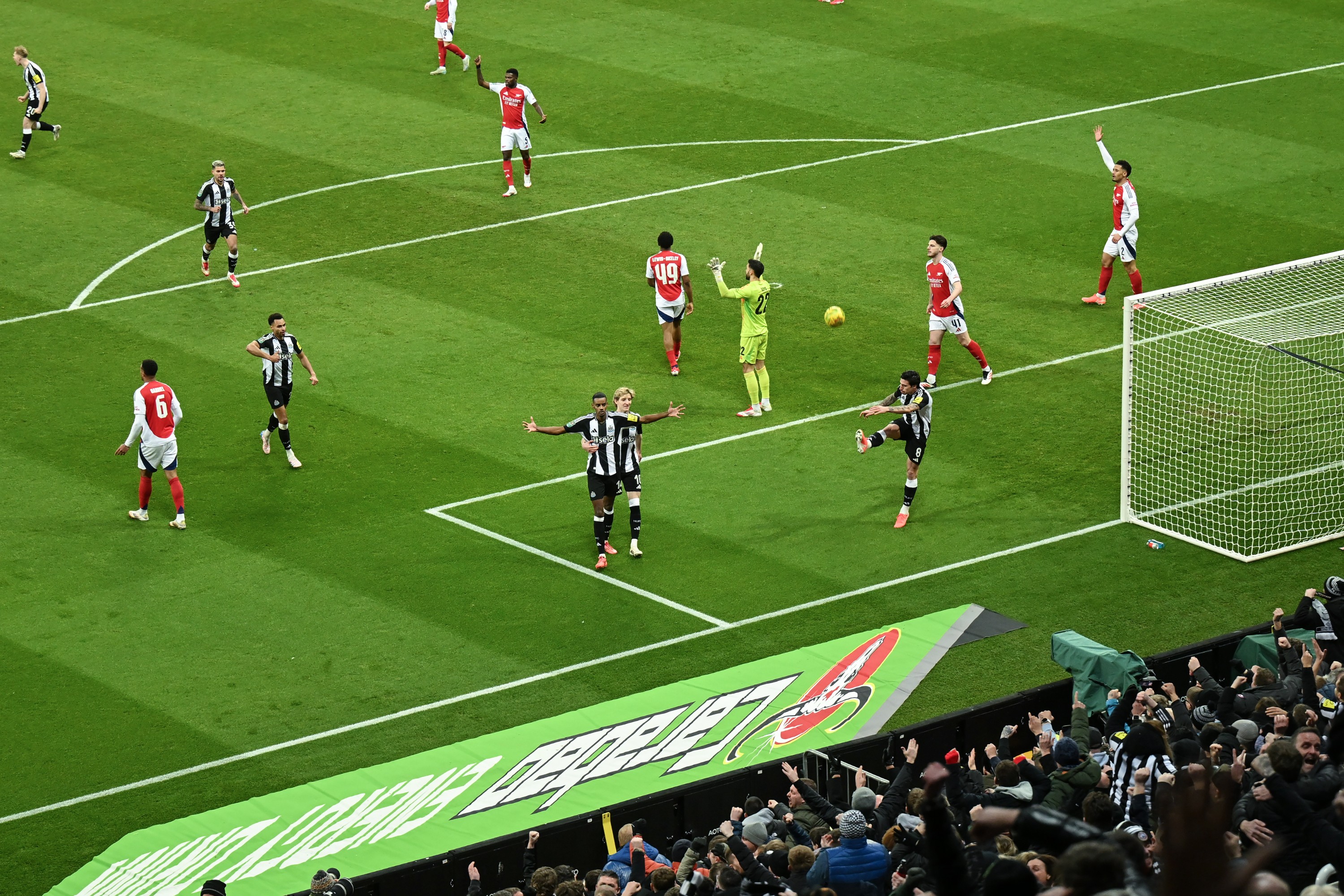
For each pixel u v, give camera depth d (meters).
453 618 24.73
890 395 31.52
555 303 35.53
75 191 41.34
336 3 55.78
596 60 50.56
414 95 47.91
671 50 51.41
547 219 39.81
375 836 19.70
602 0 56.22
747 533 27.03
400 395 31.58
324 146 44.28
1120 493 27.78
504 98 40.09
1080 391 31.58
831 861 14.53
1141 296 27.50
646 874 16.48
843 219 39.66
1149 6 55.19
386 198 41.03
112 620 24.64
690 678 23.16
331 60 50.75
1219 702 18.86
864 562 26.16
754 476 28.81
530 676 23.31
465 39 52.53
